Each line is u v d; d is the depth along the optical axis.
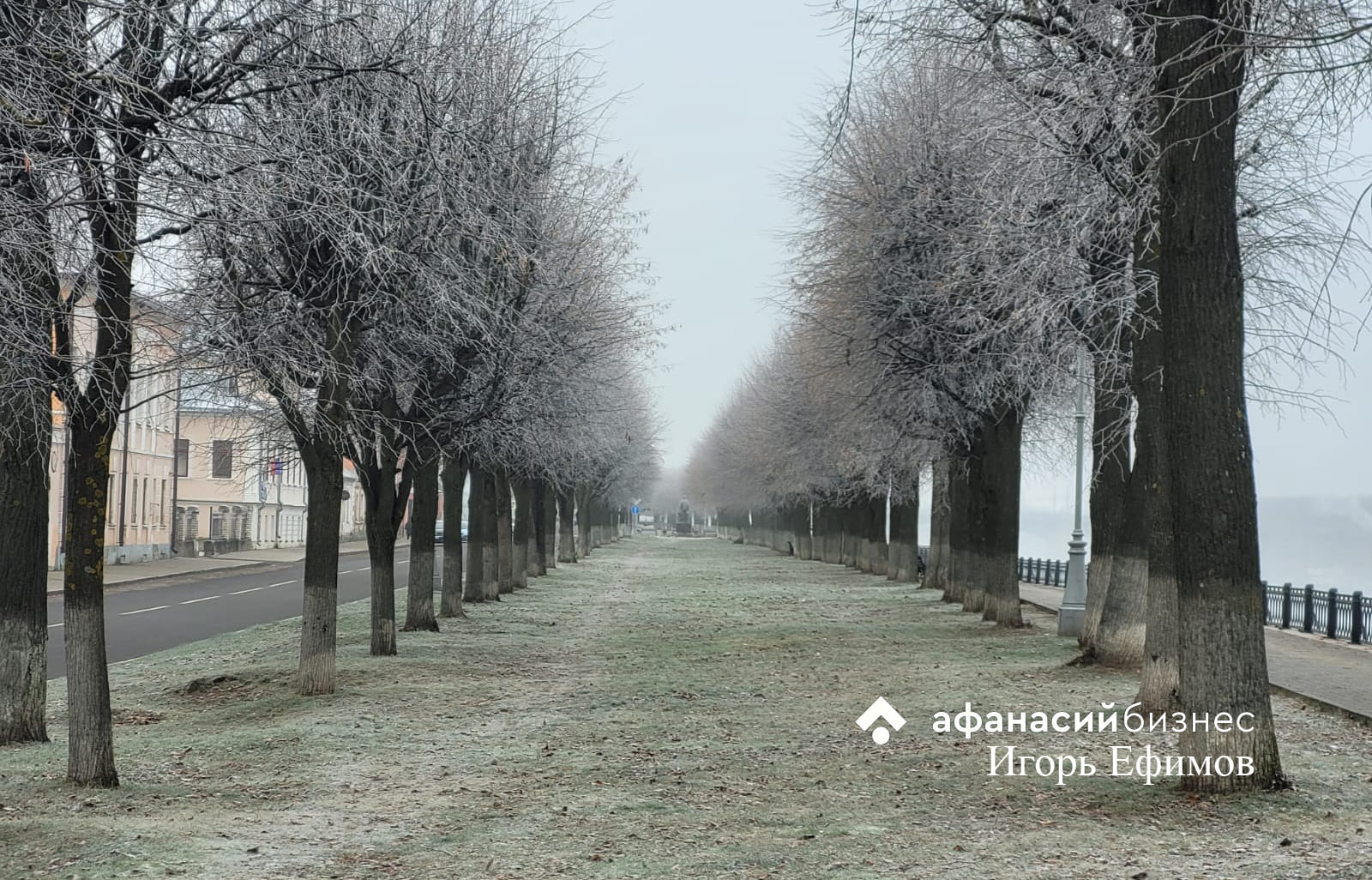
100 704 12.05
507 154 22.19
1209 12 10.91
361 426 19.75
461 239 20.05
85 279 10.80
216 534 78.12
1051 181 17.92
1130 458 21.92
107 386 11.59
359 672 20.56
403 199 17.36
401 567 60.34
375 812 11.03
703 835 10.03
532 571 53.81
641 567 67.62
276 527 90.81
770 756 13.72
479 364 24.58
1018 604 28.42
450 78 20.23
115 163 10.07
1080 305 19.86
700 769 13.01
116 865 8.93
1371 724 14.52
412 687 19.30
